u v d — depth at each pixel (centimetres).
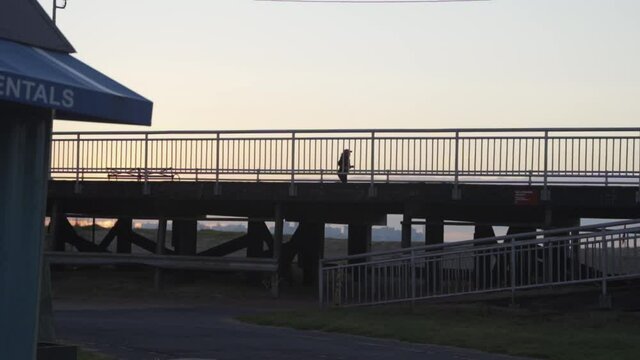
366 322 1484
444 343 1275
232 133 2033
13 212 623
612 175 1745
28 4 653
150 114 638
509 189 1805
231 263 1997
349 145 1936
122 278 2208
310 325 1468
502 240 1636
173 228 2422
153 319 1534
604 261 1473
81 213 2281
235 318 1592
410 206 1911
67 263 2083
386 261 1662
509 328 1402
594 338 1276
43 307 820
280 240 2022
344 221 2109
